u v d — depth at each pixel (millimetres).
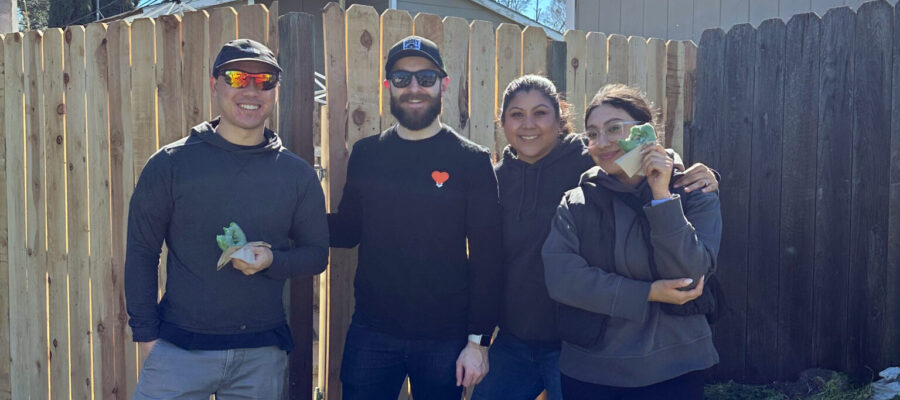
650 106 2691
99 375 3857
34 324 4094
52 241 3982
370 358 2883
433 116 2811
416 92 2768
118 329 3775
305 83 3426
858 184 4043
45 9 24469
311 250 2723
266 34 3438
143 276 2553
